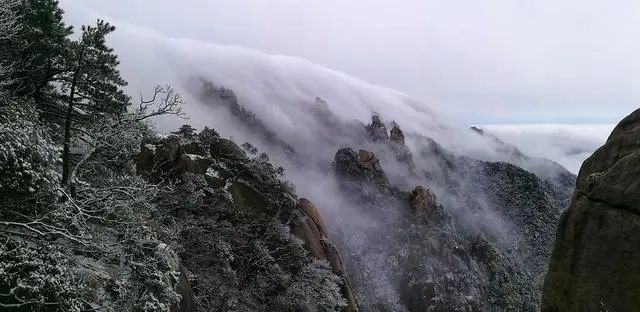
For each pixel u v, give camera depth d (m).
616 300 11.93
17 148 12.98
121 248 16.33
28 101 18.05
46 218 14.35
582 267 13.12
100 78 21.00
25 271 12.75
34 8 20.56
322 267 39.44
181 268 21.09
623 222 12.28
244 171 44.31
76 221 14.78
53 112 23.00
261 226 39.19
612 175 13.06
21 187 13.01
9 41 19.27
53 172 14.58
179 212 31.62
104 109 22.19
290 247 38.78
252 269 35.34
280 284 34.75
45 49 20.42
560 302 13.72
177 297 16.89
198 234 30.88
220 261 31.34
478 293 85.62
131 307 14.94
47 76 20.06
